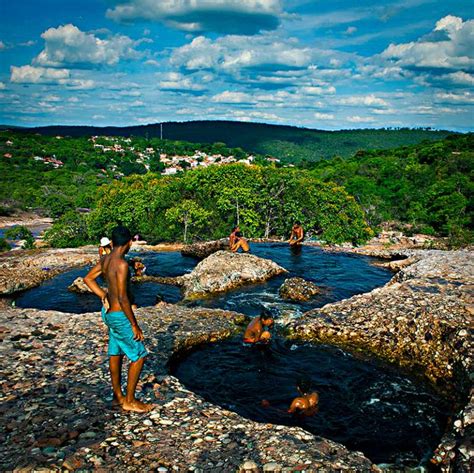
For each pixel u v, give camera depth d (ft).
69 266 69.46
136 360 21.18
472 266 53.57
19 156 529.04
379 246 121.08
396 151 396.78
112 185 162.50
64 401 23.03
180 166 635.66
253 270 59.47
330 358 34.09
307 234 125.70
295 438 20.75
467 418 22.21
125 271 19.63
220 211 130.82
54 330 35.14
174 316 41.29
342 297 52.54
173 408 23.21
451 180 224.12
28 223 312.91
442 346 33.30
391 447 23.44
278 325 41.63
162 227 130.82
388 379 30.94
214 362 33.50
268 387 29.78
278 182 126.00
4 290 55.72
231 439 20.42
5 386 24.68
